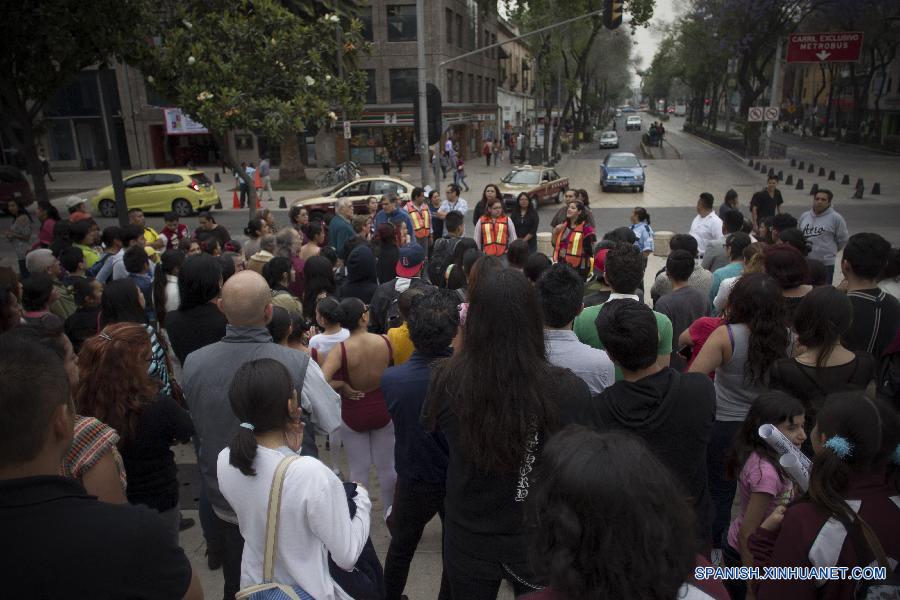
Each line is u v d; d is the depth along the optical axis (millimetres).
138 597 1491
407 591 3588
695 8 37906
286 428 2391
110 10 10633
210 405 2965
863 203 21656
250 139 38906
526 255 5777
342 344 3871
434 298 2875
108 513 1516
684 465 2453
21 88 11391
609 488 1187
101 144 38125
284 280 5582
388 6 35250
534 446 2137
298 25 11719
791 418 2754
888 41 40750
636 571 1172
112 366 2875
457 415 2197
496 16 49156
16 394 1493
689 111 95750
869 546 1848
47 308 5098
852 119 54500
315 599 2240
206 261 4148
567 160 44281
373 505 4535
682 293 4578
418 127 14859
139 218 9328
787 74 77562
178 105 11812
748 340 3359
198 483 4883
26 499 1469
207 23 11250
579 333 3910
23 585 1401
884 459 1910
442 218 12195
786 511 2025
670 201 24125
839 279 11414
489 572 2254
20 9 10188
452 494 2318
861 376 3062
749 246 5176
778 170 32906
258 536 2285
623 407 2471
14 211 11062
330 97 12250
